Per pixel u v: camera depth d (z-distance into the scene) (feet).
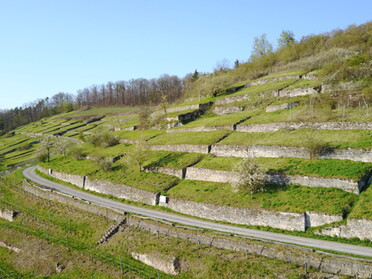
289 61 445.37
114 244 170.19
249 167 176.45
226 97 359.87
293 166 183.52
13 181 309.42
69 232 193.57
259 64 475.72
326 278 113.70
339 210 140.97
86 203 216.13
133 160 240.53
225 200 176.24
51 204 232.53
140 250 157.28
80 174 269.23
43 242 191.21
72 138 506.89
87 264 162.09
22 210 237.25
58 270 166.30
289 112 259.19
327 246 131.03
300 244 134.62
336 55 336.70
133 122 455.63
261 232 151.12
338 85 265.75
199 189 196.65
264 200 165.37
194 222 171.32
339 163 172.65
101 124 584.81
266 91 325.83
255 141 225.56
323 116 224.33
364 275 110.73
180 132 311.88
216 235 149.69
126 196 222.89
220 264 133.18
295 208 151.23
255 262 128.77
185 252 145.38
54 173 301.63
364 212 135.54
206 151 242.17
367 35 368.27
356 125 200.03
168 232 162.30
